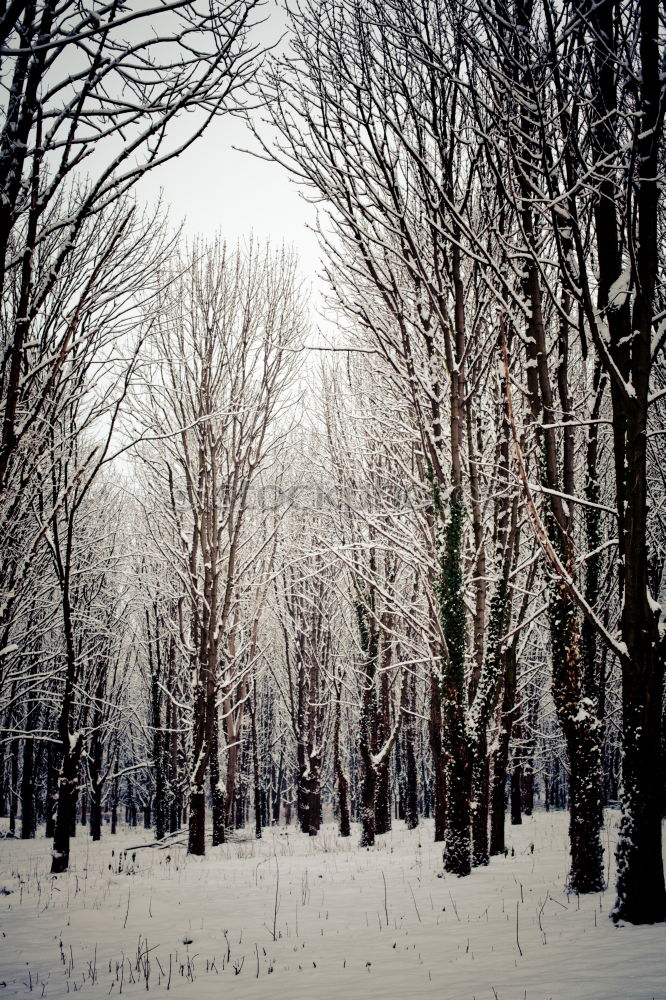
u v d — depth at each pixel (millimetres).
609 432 14867
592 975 5082
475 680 12438
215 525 18234
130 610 26094
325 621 25672
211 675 17750
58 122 4375
